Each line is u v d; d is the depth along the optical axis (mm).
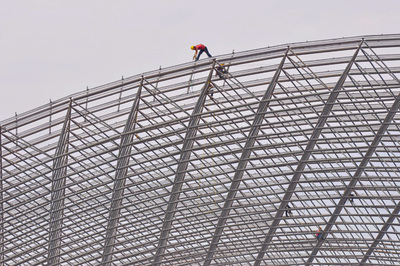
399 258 77750
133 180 74375
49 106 65125
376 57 57594
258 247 86562
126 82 62312
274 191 73000
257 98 61812
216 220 77312
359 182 70500
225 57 59406
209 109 65938
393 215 71438
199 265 84750
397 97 58812
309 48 57156
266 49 58031
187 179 71250
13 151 69500
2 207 75688
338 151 67750
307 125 70625
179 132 67500
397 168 66938
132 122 66562
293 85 65188
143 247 81312
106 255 80188
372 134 68375
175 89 63375
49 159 68875
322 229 79062
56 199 73500
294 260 83562
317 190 72250
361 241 79250
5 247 82875
